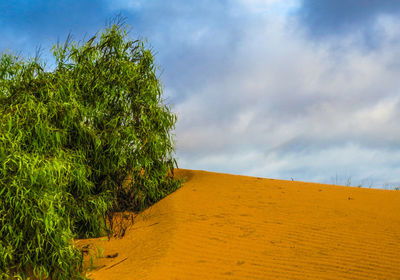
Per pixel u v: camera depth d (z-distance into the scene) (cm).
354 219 732
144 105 933
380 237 643
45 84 741
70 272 566
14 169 561
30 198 550
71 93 766
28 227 545
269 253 593
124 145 856
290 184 1041
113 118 873
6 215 533
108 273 570
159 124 942
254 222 725
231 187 978
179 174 1190
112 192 848
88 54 889
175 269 550
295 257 576
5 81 729
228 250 609
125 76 901
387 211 779
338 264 550
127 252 651
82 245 693
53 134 690
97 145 805
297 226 700
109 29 926
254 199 867
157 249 634
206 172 1192
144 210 882
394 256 570
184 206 838
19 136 627
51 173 594
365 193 940
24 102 680
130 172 894
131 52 956
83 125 794
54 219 555
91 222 742
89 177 832
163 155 949
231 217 755
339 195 911
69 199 708
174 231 698
